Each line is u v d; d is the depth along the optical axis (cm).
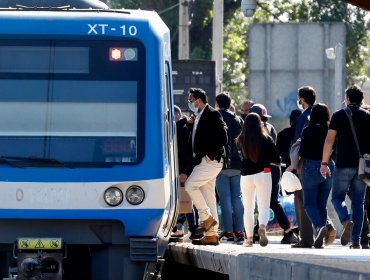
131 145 3194
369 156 3634
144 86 3222
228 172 4291
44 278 3144
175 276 4009
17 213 3147
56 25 3234
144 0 10962
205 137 3847
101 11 3316
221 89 7481
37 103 3216
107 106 3212
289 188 3844
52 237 3156
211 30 11000
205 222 3875
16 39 3234
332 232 3794
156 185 3173
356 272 2264
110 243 3172
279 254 2986
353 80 11531
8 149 3188
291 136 4403
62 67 3231
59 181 3158
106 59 3231
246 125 3934
